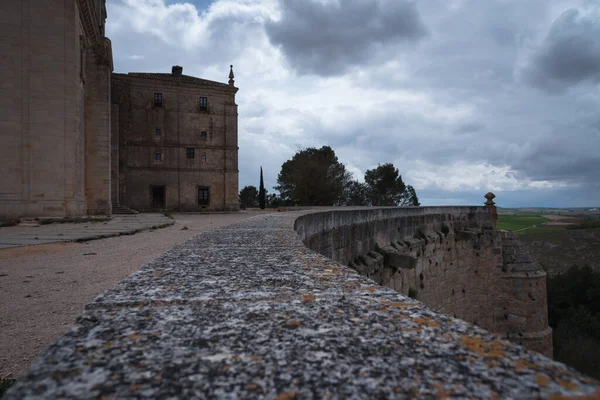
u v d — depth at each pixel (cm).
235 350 97
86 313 134
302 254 286
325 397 70
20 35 1964
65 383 76
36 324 363
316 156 5856
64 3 2036
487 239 2081
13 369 267
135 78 4394
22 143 1944
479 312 2036
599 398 65
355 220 1028
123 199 4319
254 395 71
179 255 280
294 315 129
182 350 97
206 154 4653
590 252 6044
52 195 1992
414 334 108
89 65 2598
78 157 2169
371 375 80
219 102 4734
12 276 578
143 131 4419
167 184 4491
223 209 4700
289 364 87
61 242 1023
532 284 2014
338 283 183
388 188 6209
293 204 6084
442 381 76
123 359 90
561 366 85
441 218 1870
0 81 1919
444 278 1783
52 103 2002
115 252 841
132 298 152
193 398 69
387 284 1186
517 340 1948
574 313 3716
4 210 1894
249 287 173
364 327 115
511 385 73
